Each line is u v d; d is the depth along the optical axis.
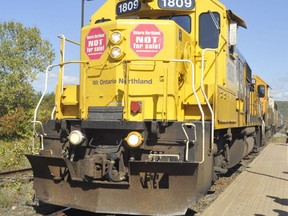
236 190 9.36
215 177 8.66
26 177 10.23
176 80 7.18
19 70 24.86
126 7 8.40
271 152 20.88
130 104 6.93
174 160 6.46
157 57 7.12
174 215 6.40
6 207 7.27
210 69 8.16
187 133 6.46
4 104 24.91
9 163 12.86
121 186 6.39
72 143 6.66
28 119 23.28
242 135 12.18
